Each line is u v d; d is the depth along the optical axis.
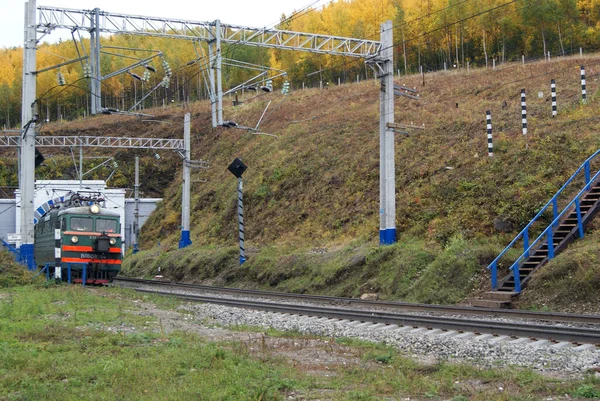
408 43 75.25
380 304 20.36
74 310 16.53
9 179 65.44
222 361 10.19
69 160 66.44
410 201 28.61
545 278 18.48
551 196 23.16
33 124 27.73
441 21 70.25
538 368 10.21
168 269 39.03
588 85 34.25
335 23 77.31
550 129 28.23
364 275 24.92
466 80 47.16
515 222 23.09
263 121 56.72
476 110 36.53
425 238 25.78
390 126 26.58
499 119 32.78
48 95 89.62
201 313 18.58
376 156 36.38
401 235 27.00
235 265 33.56
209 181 51.94
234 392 8.33
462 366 10.11
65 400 7.97
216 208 45.78
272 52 84.81
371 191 33.44
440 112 40.00
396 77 57.59
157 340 12.63
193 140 63.28
